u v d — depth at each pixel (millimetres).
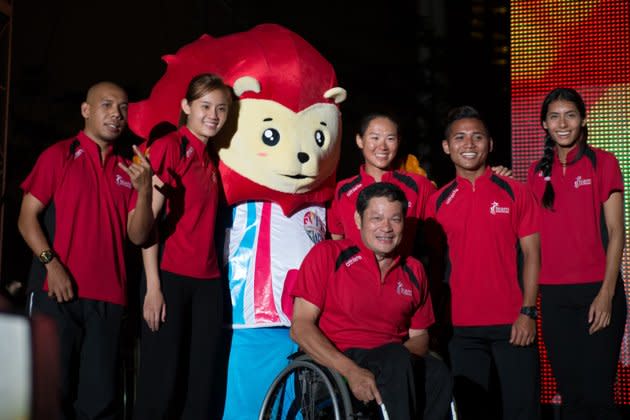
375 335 3154
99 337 3262
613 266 3375
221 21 6383
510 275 3506
